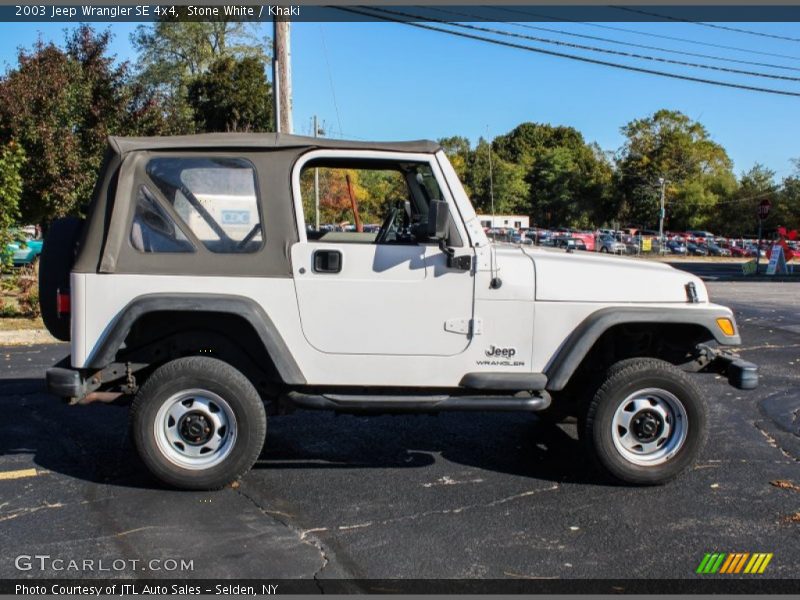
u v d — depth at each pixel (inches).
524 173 3363.7
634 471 181.3
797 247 2162.9
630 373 180.1
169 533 153.2
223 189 174.7
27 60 539.2
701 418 181.8
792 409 266.1
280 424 238.2
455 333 177.9
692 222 3159.5
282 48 542.3
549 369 180.5
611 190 3294.8
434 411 178.9
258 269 173.3
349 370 177.2
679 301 185.8
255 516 162.7
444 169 179.0
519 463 202.4
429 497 175.8
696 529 158.4
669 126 3225.9
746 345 406.6
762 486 185.6
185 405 175.2
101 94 573.6
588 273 183.0
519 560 142.8
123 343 173.5
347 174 245.9
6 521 158.2
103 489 178.1
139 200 172.6
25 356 357.4
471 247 177.6
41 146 530.9
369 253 175.0
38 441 216.1
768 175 3161.9
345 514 164.6
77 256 171.6
